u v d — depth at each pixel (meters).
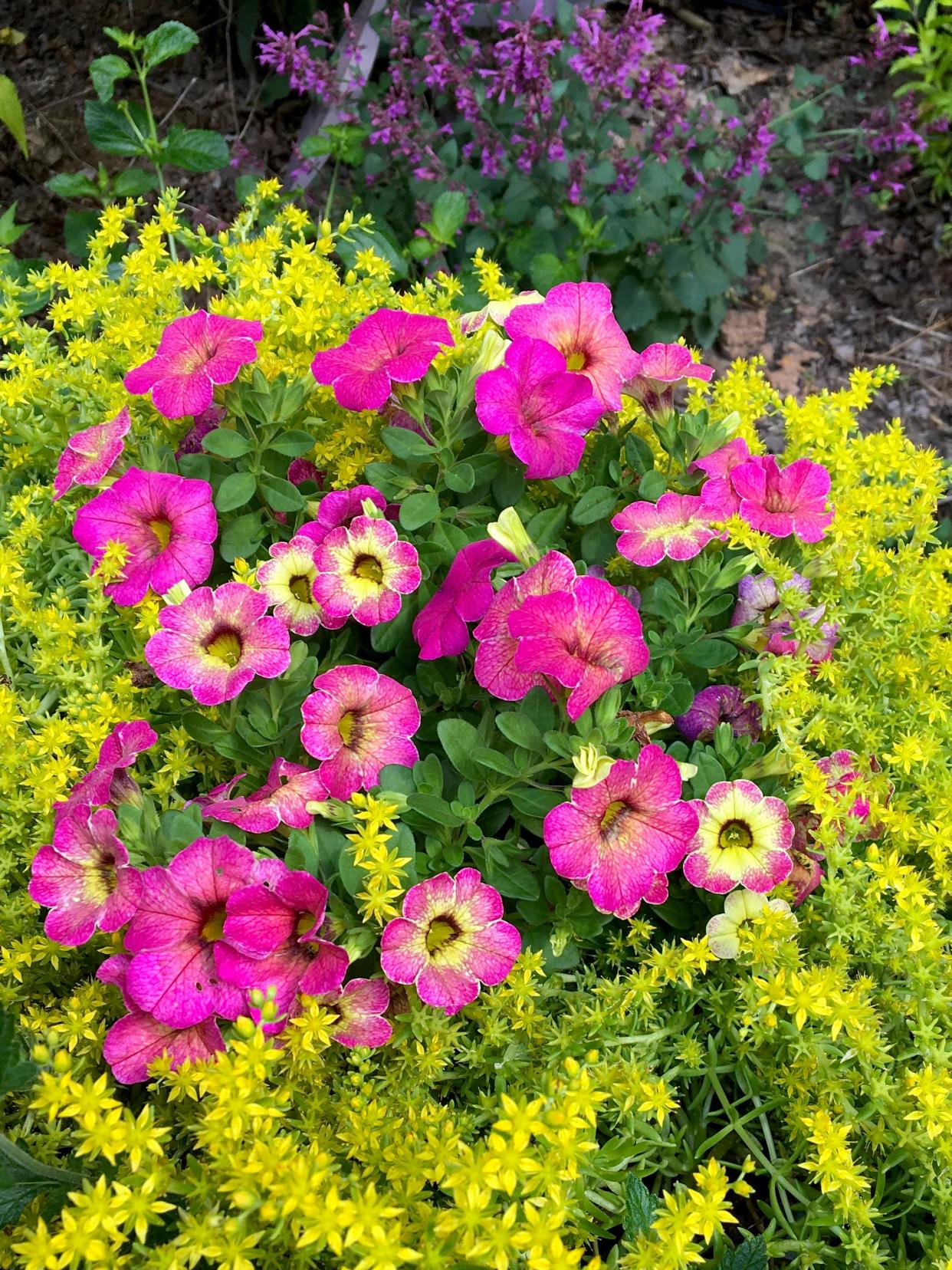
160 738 0.39
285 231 0.62
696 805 0.35
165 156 0.59
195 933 0.32
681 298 0.76
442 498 0.42
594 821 0.34
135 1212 0.27
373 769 0.36
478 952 0.33
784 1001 0.33
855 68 0.97
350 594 0.37
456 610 0.37
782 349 0.85
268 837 0.36
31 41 0.85
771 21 1.01
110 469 0.42
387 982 0.33
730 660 0.39
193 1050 0.31
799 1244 0.33
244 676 0.35
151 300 0.48
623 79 0.68
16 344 0.58
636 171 0.72
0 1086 0.29
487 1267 0.28
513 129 0.75
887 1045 0.35
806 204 0.90
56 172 0.79
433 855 0.35
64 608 0.40
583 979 0.37
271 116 0.86
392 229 0.76
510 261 0.73
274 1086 0.33
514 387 0.38
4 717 0.38
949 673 0.43
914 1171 0.34
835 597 0.43
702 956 0.35
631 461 0.41
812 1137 0.33
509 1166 0.27
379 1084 0.34
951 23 0.83
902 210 0.93
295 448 0.40
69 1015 0.33
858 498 0.46
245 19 0.85
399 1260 0.26
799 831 0.39
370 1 0.82
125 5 0.87
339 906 0.33
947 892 0.39
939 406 0.82
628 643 0.35
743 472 0.40
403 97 0.71
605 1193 0.34
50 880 0.33
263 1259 0.30
